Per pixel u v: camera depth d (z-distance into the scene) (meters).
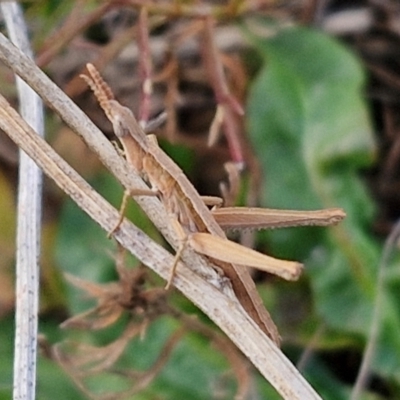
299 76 0.20
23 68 0.15
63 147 0.21
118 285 0.17
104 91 0.15
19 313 0.15
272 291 0.20
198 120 0.22
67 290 0.19
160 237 0.19
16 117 0.15
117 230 0.14
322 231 0.20
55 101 0.15
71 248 0.20
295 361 0.20
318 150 0.20
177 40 0.20
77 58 0.22
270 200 0.20
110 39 0.22
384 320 0.19
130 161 0.15
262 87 0.20
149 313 0.17
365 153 0.20
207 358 0.19
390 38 0.23
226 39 0.22
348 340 0.19
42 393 0.18
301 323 0.20
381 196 0.22
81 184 0.15
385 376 0.19
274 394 0.18
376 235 0.22
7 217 0.20
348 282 0.19
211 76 0.19
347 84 0.20
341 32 0.22
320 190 0.20
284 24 0.21
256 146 0.20
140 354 0.19
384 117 0.23
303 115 0.20
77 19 0.20
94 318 0.19
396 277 0.19
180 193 0.15
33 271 0.16
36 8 0.21
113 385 0.18
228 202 0.18
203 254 0.14
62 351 0.18
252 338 0.14
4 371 0.18
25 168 0.16
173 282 0.14
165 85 0.22
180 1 0.20
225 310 0.14
